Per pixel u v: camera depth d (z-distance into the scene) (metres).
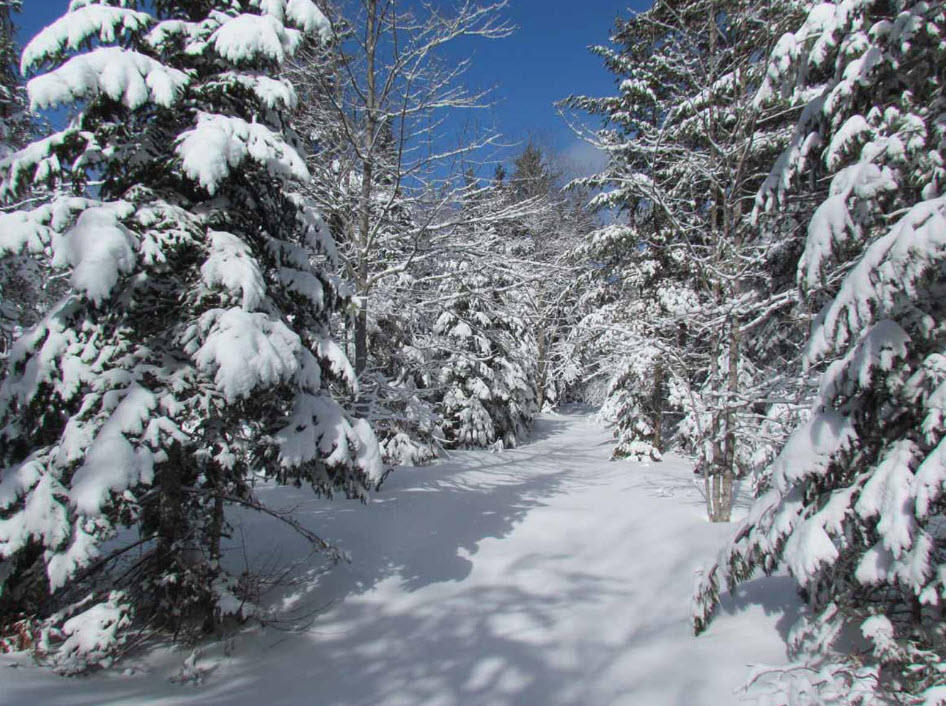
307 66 9.59
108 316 4.93
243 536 7.95
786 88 5.69
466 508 9.88
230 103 5.56
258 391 5.11
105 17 4.61
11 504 4.59
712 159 8.77
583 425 28.33
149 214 4.73
